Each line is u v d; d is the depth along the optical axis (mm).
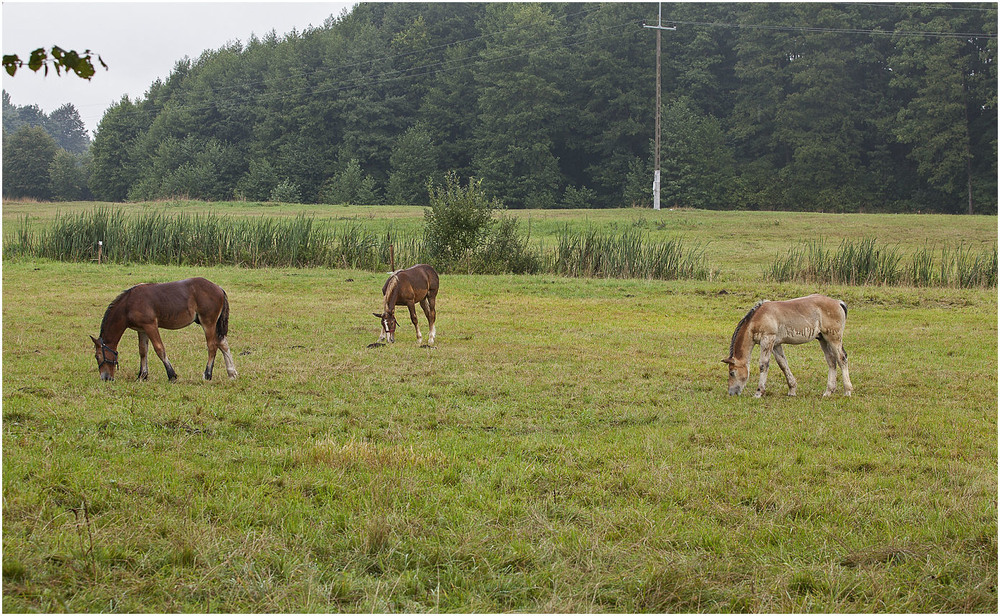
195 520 6328
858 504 7113
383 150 84625
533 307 20344
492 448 8586
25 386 10562
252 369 12219
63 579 5410
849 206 68250
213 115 95438
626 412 10273
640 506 6941
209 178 84438
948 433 9492
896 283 25125
